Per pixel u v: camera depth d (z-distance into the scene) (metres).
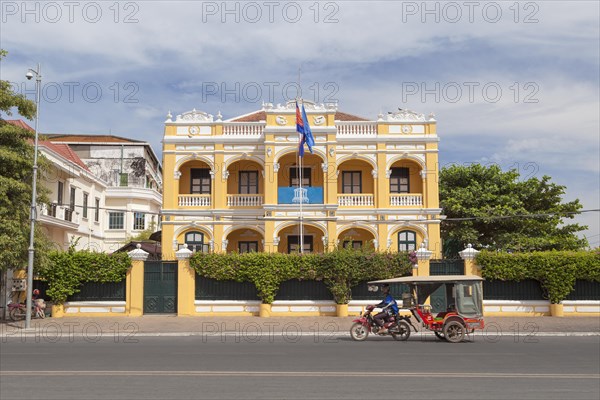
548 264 28.53
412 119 39.47
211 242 38.56
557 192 44.44
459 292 20.84
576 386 11.01
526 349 17.56
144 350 17.08
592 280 28.80
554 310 28.55
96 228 48.88
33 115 26.22
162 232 38.62
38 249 26.41
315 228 39.69
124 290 29.11
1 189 24.33
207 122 39.28
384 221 38.50
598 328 24.58
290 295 29.23
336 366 13.59
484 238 43.16
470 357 15.43
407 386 10.92
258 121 40.12
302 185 40.22
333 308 29.09
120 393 10.21
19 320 27.44
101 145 59.06
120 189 54.75
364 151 39.00
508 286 29.00
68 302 28.88
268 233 37.38
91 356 15.46
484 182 44.22
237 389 10.58
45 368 13.16
